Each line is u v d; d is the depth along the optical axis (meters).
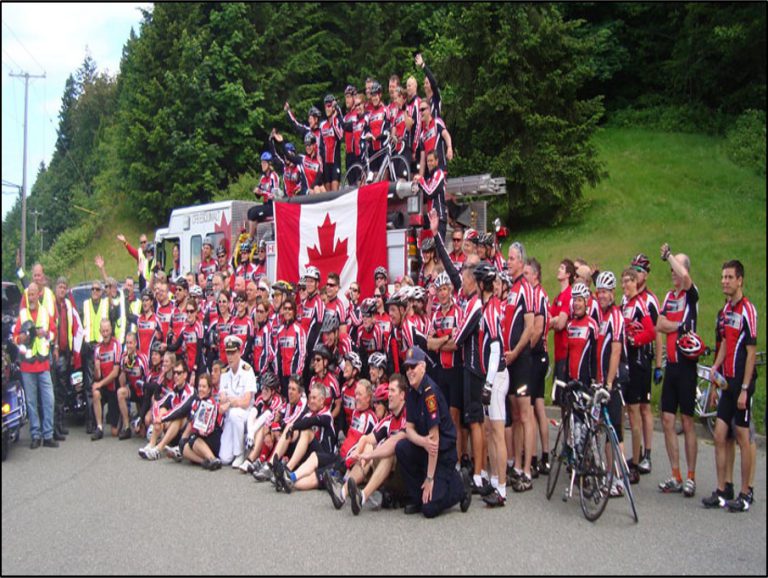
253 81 28.75
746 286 14.39
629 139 24.61
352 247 10.51
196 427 8.98
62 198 45.56
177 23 29.25
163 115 28.06
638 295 8.27
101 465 9.14
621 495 7.33
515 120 19.31
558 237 19.30
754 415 10.03
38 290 10.34
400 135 11.22
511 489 7.68
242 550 5.94
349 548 5.93
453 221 11.08
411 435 6.77
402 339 8.57
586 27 26.56
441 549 5.87
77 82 54.06
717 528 6.31
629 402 8.13
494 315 7.12
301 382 8.46
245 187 26.80
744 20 22.44
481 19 19.06
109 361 10.91
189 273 13.07
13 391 9.65
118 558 5.82
